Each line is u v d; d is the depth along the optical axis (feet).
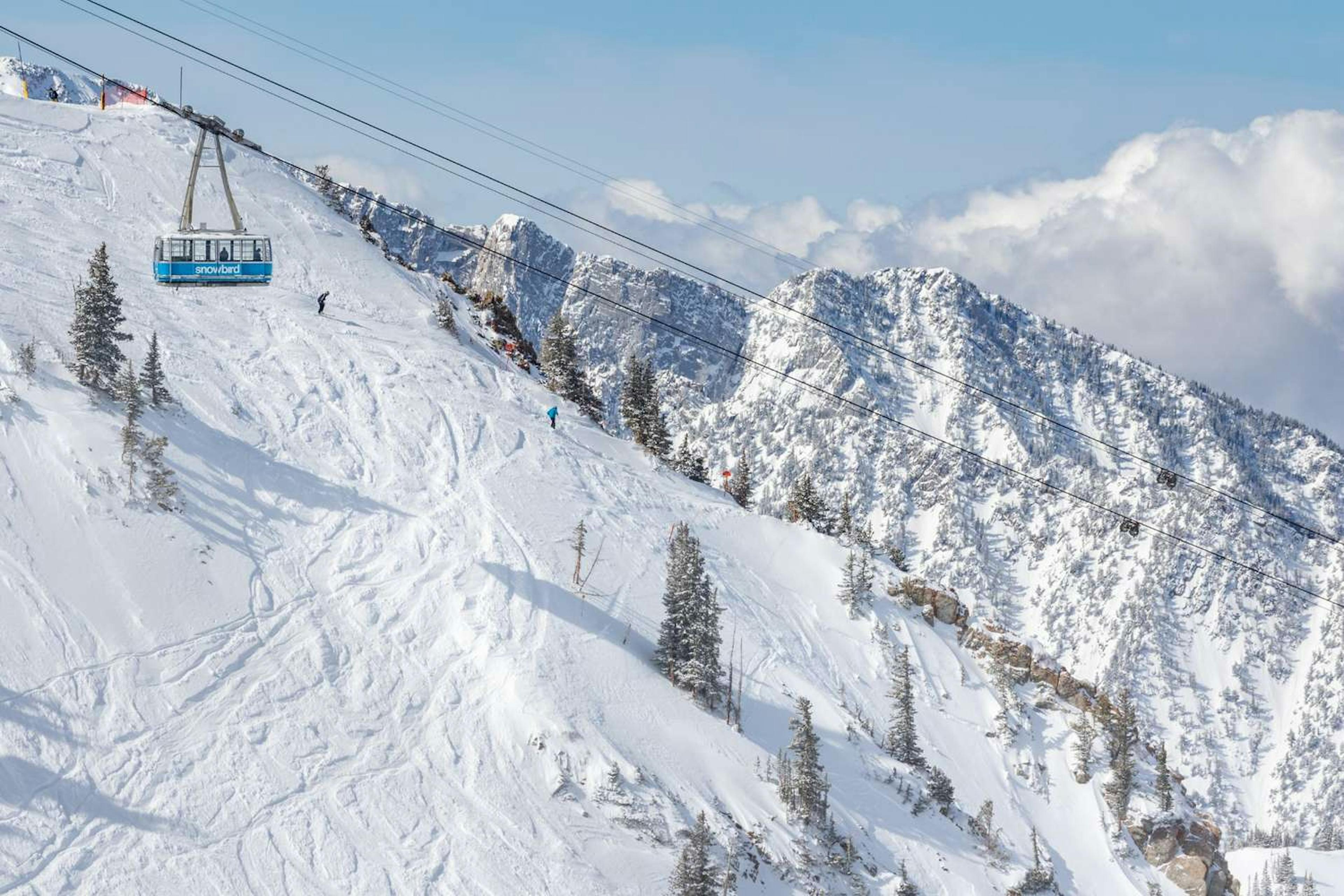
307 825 192.85
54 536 216.33
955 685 345.10
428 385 324.39
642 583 292.20
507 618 252.83
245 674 214.69
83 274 296.30
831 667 318.45
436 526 272.51
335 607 239.30
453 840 201.26
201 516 241.35
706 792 235.61
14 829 171.32
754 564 347.77
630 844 214.69
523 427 331.36
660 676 263.70
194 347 292.20
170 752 194.29
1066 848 309.63
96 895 168.66
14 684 190.08
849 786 270.26
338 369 311.68
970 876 264.31
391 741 215.51
